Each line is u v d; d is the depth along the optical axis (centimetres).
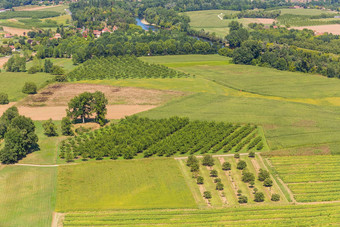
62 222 18950
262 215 19662
